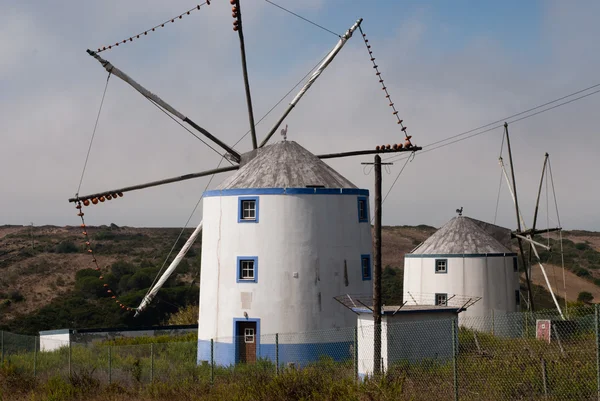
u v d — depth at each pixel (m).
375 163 25.72
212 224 37.19
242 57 41.69
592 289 95.88
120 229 140.12
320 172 37.66
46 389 27.95
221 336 35.84
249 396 23.45
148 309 77.62
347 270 36.19
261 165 37.75
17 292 84.25
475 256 52.84
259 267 35.41
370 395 21.36
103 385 29.02
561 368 23.81
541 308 78.12
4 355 39.69
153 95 40.72
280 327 34.91
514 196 48.78
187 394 25.78
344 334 35.38
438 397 21.73
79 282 86.12
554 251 113.38
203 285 37.38
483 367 24.95
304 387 23.22
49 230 130.00
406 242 134.38
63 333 47.94
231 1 41.31
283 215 35.59
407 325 27.95
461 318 46.88
